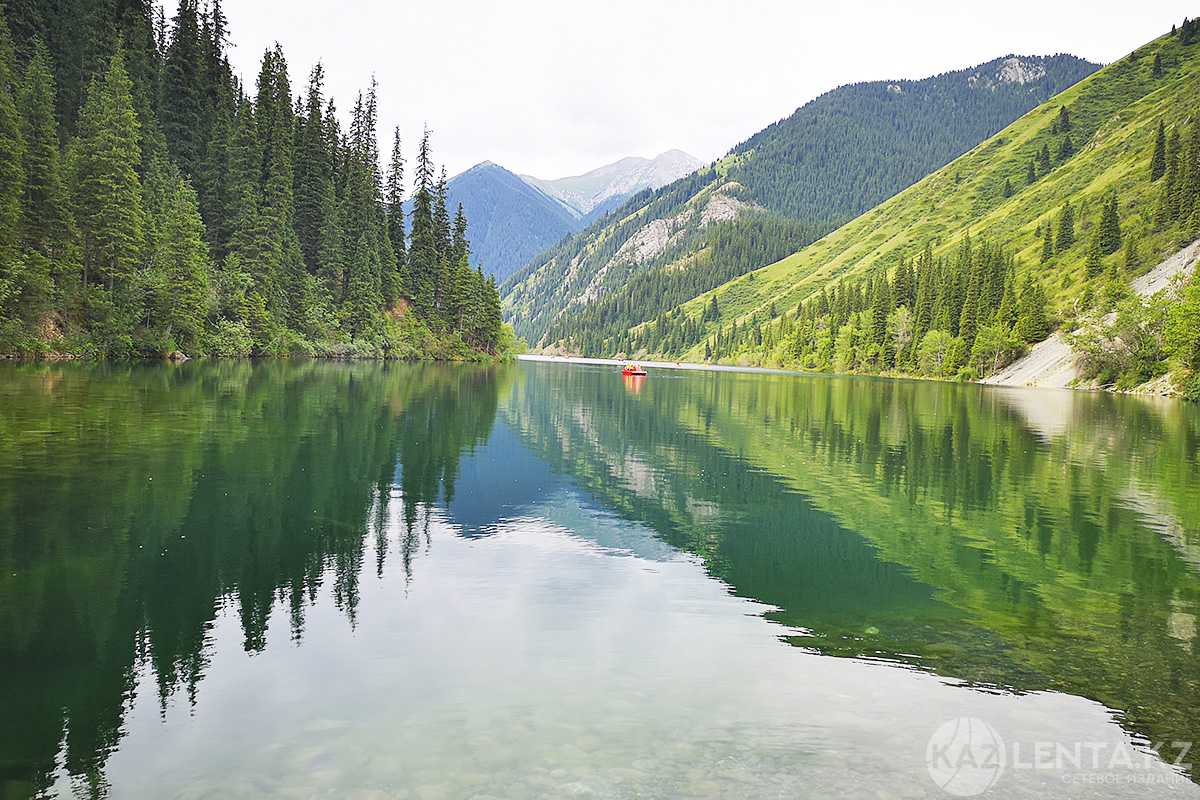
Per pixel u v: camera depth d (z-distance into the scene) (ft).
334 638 39.17
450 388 222.07
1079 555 61.82
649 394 256.11
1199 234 418.72
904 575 55.42
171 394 142.82
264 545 55.52
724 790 25.17
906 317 600.80
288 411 132.16
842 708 32.58
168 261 233.96
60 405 117.80
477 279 479.00
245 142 309.01
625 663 37.17
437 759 26.94
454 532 62.69
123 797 24.21
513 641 39.73
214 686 32.99
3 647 36.29
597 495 81.56
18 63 251.80
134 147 230.27
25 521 57.62
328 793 24.47
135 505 63.87
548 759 27.04
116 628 39.29
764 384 362.74
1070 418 188.96
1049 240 578.25
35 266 188.55
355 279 361.30
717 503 80.12
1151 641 42.55
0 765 26.08
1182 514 78.13
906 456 117.70
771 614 45.96
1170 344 299.79
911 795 25.38
